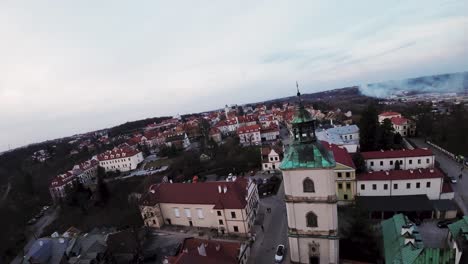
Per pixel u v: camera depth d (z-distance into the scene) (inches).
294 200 1557.6
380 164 3100.4
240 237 2347.4
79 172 5413.4
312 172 1471.5
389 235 1704.0
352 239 1763.0
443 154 3612.2
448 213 2223.2
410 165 3031.5
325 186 1475.1
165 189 2736.2
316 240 1605.6
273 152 3816.4
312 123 1461.6
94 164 5910.4
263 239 2258.9
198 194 2564.0
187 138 6943.9
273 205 2824.8
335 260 1596.9
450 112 5580.7
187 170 4365.2
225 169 4173.2
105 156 5925.2
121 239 2404.0
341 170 2593.5
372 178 2551.7
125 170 5807.1
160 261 2188.7
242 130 5979.3
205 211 2509.8
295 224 1615.4
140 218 2876.5
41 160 7411.4
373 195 2568.9
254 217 2581.2
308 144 1485.0
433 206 2265.0
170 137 7436.0
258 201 2832.2
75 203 4042.8
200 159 4798.2
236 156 4591.5
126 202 3646.7
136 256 2277.3
